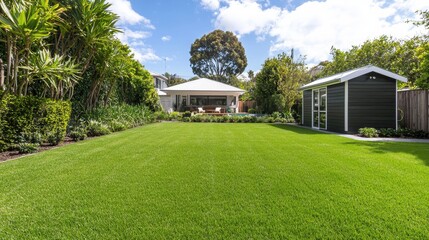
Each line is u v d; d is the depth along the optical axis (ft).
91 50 28.43
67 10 24.16
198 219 8.14
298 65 62.64
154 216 8.34
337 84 35.19
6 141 18.61
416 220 8.02
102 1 25.46
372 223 7.86
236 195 10.18
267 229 7.54
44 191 10.48
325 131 36.52
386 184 11.50
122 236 7.15
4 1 17.70
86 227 7.61
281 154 18.33
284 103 59.62
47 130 21.74
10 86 18.51
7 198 9.72
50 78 21.16
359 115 33.06
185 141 24.89
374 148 21.02
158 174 13.06
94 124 30.04
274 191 10.63
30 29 17.28
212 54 156.04
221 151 19.48
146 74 56.18
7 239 6.95
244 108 90.33
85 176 12.64
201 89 76.59
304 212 8.64
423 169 14.10
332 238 7.05
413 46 43.19
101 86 37.58
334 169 14.11
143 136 28.94
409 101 33.19
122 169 14.01
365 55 51.06
